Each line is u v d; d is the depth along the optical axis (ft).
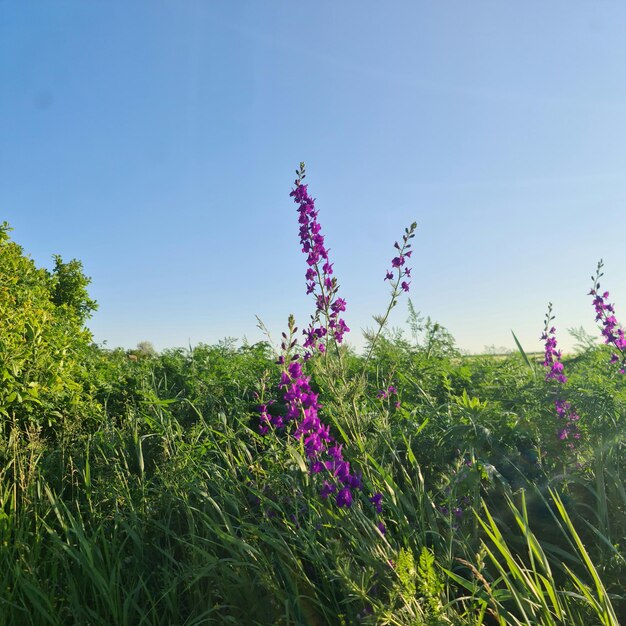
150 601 10.17
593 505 12.98
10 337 18.19
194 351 27.81
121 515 12.18
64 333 23.84
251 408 20.20
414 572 7.61
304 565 10.69
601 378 16.60
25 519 12.02
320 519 10.22
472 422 12.73
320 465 10.55
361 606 8.91
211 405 19.67
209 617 9.97
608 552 10.62
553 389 16.07
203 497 12.16
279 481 11.68
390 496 10.88
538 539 11.81
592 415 13.48
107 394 21.52
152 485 14.30
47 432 17.51
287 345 12.25
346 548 9.83
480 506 11.80
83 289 49.32
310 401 11.51
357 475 10.68
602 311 17.66
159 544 12.39
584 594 8.91
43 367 18.53
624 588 9.71
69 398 18.22
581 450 13.96
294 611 9.46
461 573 10.27
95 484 13.58
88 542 11.23
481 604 9.34
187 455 13.76
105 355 32.53
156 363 27.09
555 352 17.67
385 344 24.94
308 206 13.53
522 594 8.70
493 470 11.16
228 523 10.97
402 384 19.90
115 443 16.33
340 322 12.71
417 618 7.51
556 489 12.80
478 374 22.58
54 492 13.96
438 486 12.19
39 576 11.19
